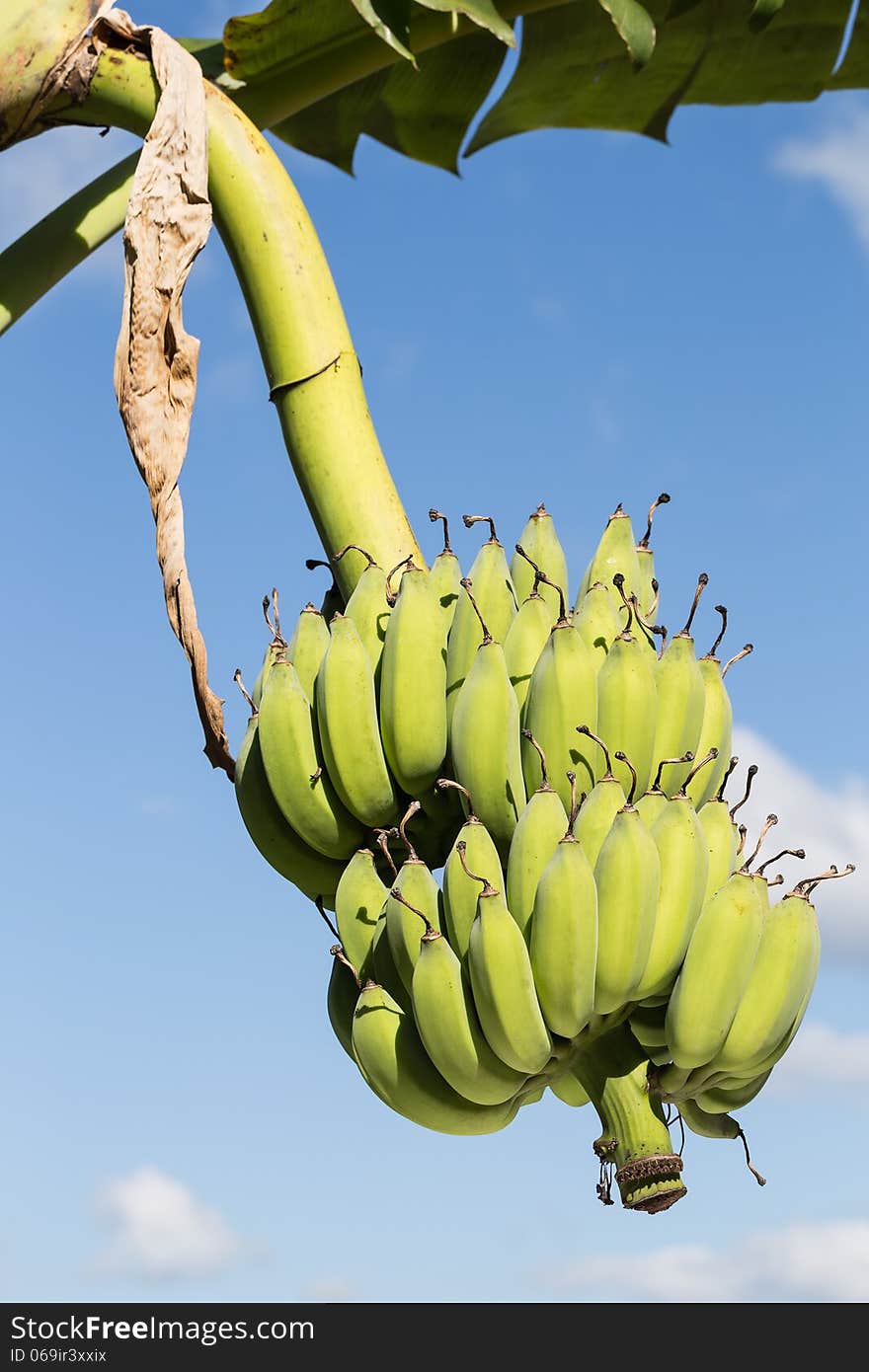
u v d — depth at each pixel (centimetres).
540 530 410
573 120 675
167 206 416
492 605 387
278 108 510
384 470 418
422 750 365
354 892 366
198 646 394
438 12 502
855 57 651
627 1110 348
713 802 373
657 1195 342
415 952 337
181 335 412
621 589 379
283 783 371
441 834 385
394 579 399
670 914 338
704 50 647
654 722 363
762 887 346
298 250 427
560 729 356
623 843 331
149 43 436
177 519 402
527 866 333
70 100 437
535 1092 357
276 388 421
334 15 483
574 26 631
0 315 454
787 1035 353
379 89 638
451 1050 328
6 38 434
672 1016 336
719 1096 366
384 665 371
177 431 409
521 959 320
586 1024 336
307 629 391
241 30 486
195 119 423
